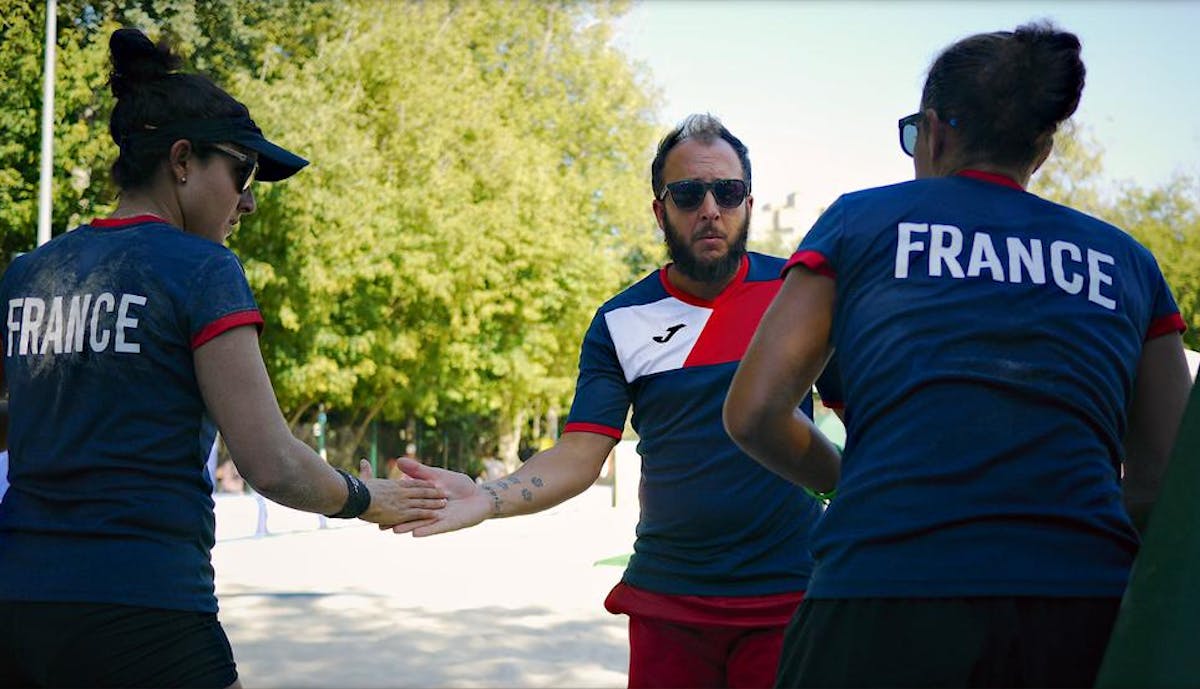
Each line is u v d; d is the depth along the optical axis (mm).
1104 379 2000
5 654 2387
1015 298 2000
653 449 3326
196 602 2439
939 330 1987
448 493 3084
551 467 3340
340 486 2682
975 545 1884
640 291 3480
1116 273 2094
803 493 3246
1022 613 1862
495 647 8039
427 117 26812
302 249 24859
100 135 21016
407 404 30141
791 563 3213
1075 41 2186
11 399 2516
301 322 25781
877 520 1938
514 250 28203
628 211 31594
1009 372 1952
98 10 21109
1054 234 2084
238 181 2652
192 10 20938
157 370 2418
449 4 29734
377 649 7938
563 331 30250
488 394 29812
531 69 31797
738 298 3357
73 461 2391
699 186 3312
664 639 3271
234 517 21547
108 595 2342
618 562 13406
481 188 28234
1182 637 1656
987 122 2150
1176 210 24219
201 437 2490
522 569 12859
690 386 3254
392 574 12352
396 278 26188
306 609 9758
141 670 2355
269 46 23766
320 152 24203
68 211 21875
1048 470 1918
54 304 2480
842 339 2092
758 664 3191
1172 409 2158
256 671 7176
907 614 1890
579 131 32438
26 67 21281
